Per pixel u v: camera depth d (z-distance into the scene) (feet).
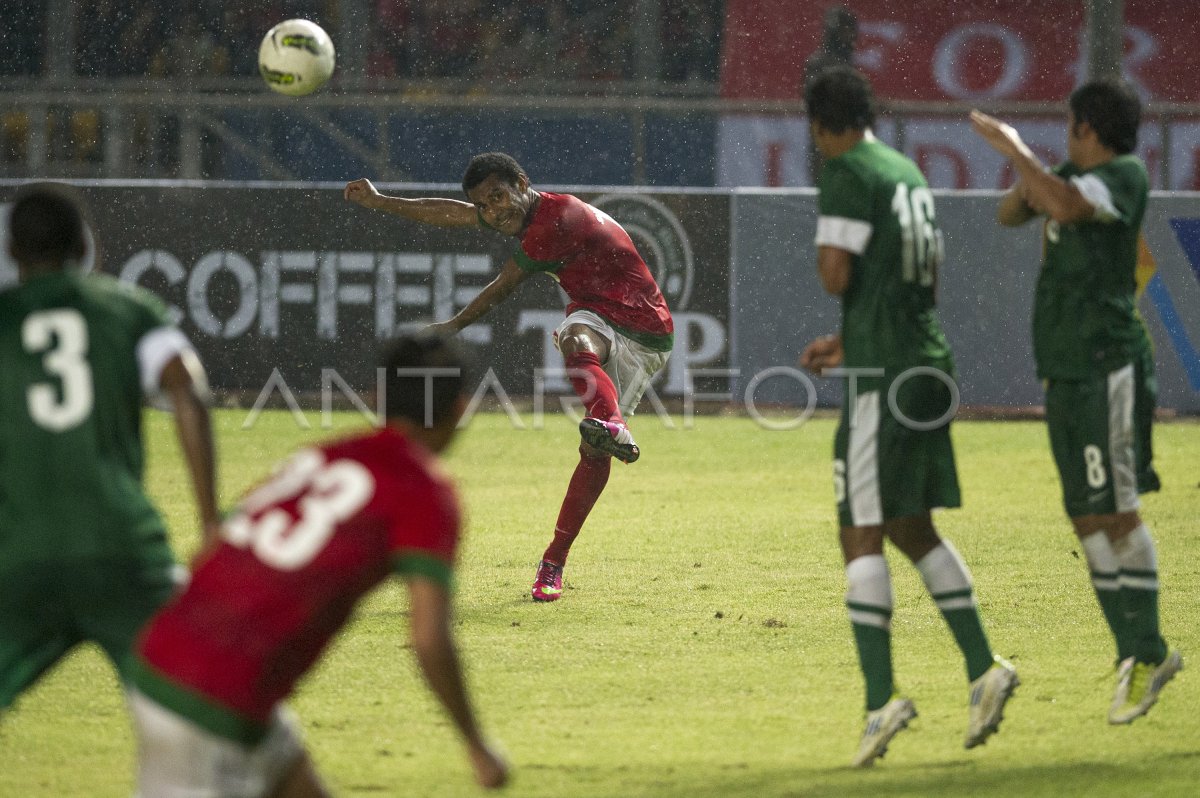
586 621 72.59
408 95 230.48
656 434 147.02
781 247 159.33
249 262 157.89
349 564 31.65
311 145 220.84
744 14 232.73
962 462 130.41
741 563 88.17
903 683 60.18
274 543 31.76
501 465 127.54
